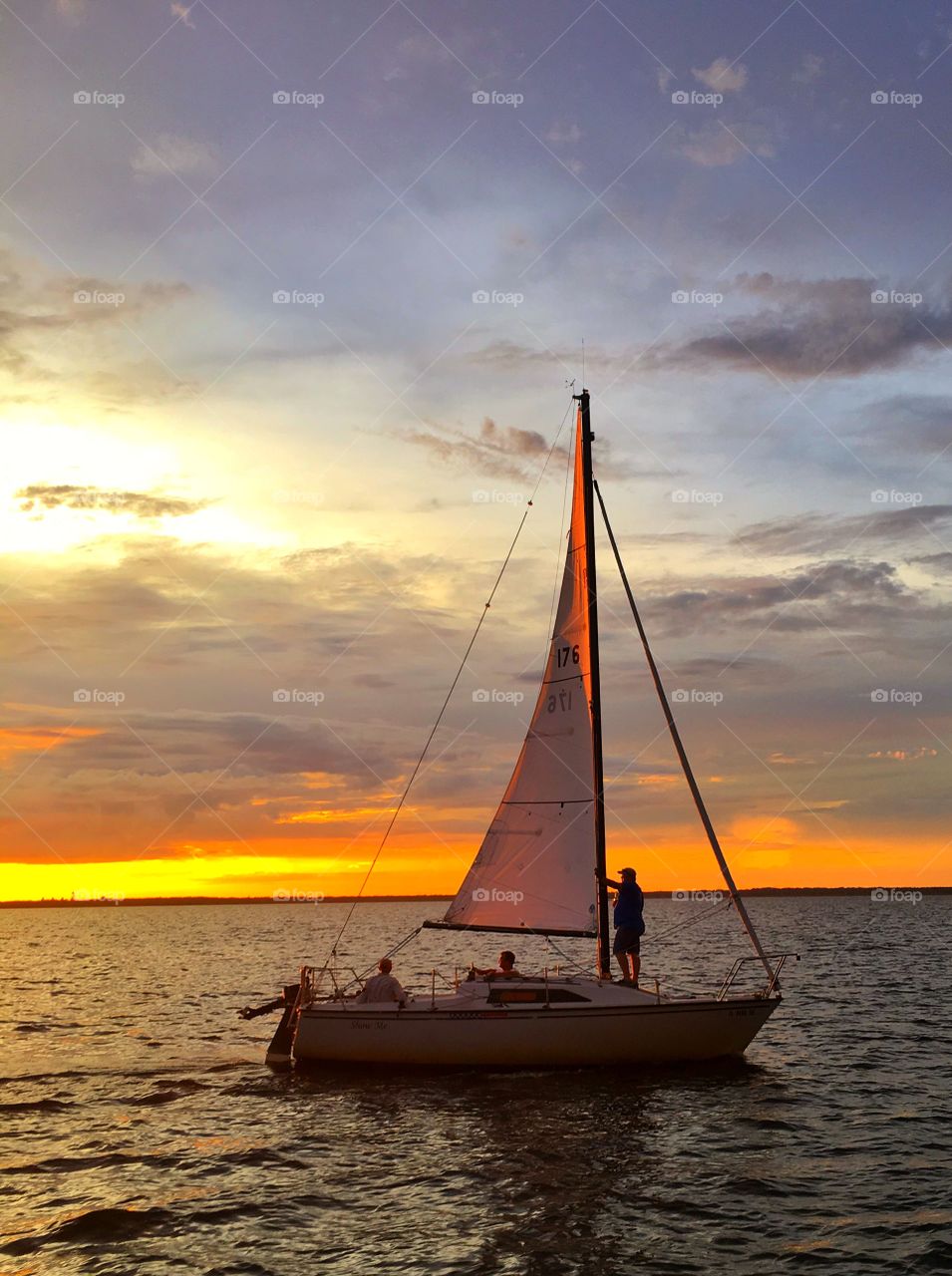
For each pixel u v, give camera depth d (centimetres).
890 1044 2300
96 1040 2531
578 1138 1473
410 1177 1312
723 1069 1908
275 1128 1562
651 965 4528
